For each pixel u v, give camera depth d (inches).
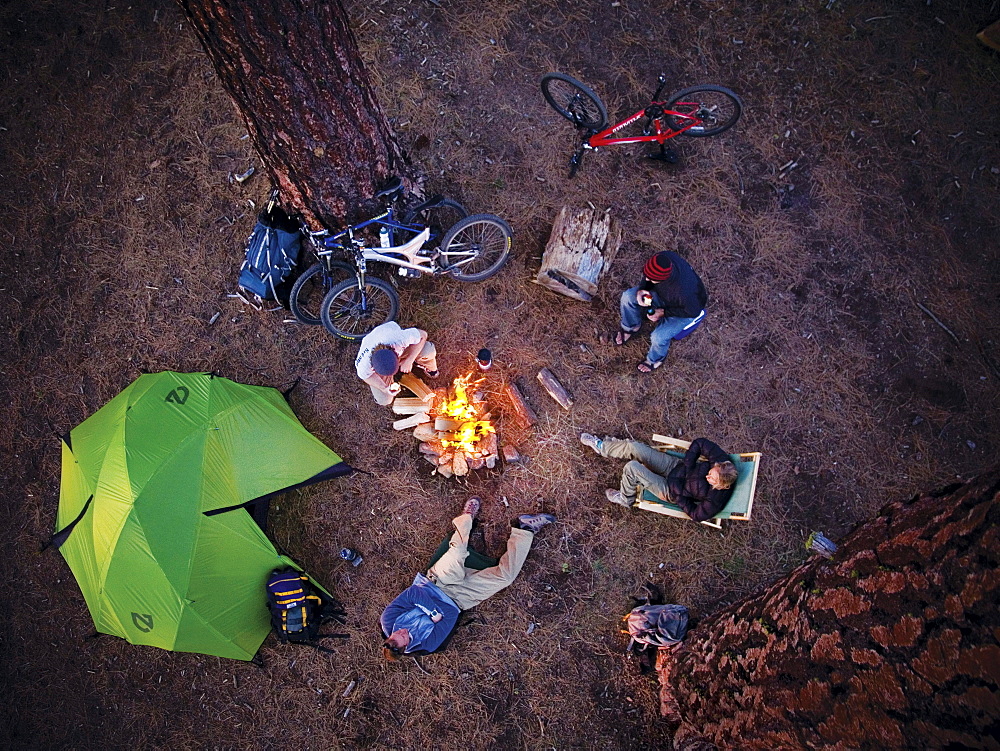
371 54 255.3
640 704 232.4
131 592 207.0
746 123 254.1
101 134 257.3
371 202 223.3
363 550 240.5
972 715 83.0
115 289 251.6
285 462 223.6
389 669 236.4
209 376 225.1
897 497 237.0
